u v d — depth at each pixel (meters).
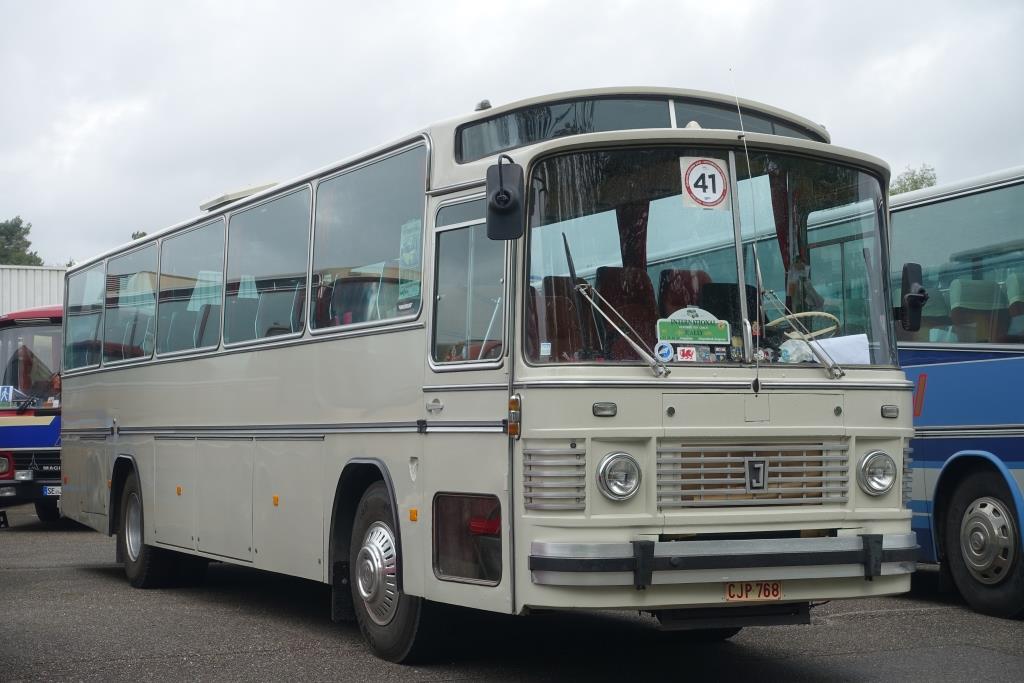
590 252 7.27
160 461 12.95
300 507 9.88
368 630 8.78
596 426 6.94
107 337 15.15
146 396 13.48
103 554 17.44
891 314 8.02
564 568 6.79
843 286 7.84
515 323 7.22
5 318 22.64
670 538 7.04
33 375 22.50
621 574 6.79
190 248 12.73
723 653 8.82
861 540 7.32
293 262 10.39
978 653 8.66
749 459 7.21
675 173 7.46
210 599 12.34
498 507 7.32
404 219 8.71
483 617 10.62
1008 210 10.60
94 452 15.27
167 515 12.70
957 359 10.89
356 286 9.30
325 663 8.54
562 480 6.90
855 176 8.02
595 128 7.98
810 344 7.54
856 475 7.52
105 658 8.82
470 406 7.62
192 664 8.55
